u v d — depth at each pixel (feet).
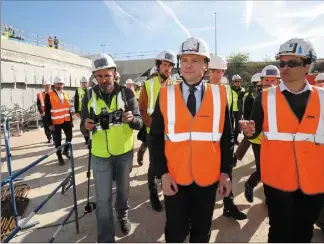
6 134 10.95
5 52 49.49
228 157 7.60
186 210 7.52
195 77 7.38
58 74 65.00
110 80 10.09
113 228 10.12
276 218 7.63
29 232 11.67
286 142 7.32
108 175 10.07
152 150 7.66
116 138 10.12
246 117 14.38
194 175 7.24
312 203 7.31
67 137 22.22
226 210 12.41
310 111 7.15
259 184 16.53
